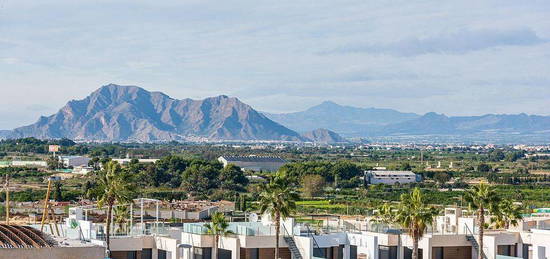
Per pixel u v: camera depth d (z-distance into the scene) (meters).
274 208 116.75
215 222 120.31
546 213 198.50
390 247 127.19
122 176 122.94
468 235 128.88
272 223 130.75
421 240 125.94
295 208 117.25
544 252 131.25
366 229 133.38
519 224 143.62
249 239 118.38
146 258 119.75
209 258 120.06
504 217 142.12
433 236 126.19
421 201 119.06
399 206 120.06
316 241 122.50
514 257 125.81
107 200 120.94
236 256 117.81
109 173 122.81
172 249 116.44
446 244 127.12
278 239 117.38
